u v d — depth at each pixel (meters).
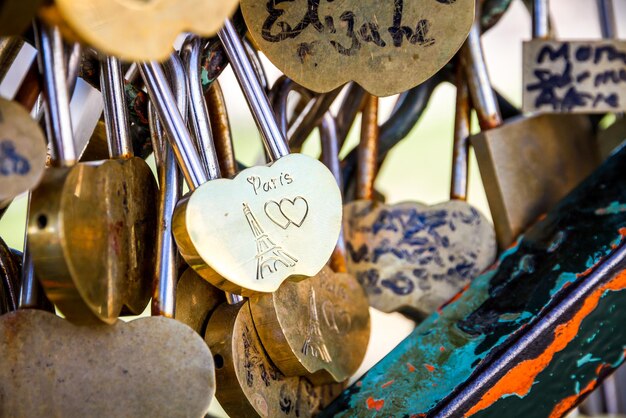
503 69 3.46
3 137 0.60
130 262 0.73
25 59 1.77
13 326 0.69
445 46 0.81
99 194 0.68
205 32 0.60
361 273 1.08
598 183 1.06
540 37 1.15
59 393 0.69
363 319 0.96
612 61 1.13
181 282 0.81
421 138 3.76
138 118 0.86
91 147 0.92
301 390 0.89
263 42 0.80
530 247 1.02
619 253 0.92
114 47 0.57
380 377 0.90
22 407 0.68
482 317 0.94
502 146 1.10
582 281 0.90
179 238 0.72
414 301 1.08
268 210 0.75
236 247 0.73
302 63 0.81
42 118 0.79
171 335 0.71
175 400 0.71
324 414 0.88
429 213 1.09
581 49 1.12
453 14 0.81
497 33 3.45
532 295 0.93
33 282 0.74
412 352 0.92
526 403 0.87
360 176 1.11
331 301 0.91
